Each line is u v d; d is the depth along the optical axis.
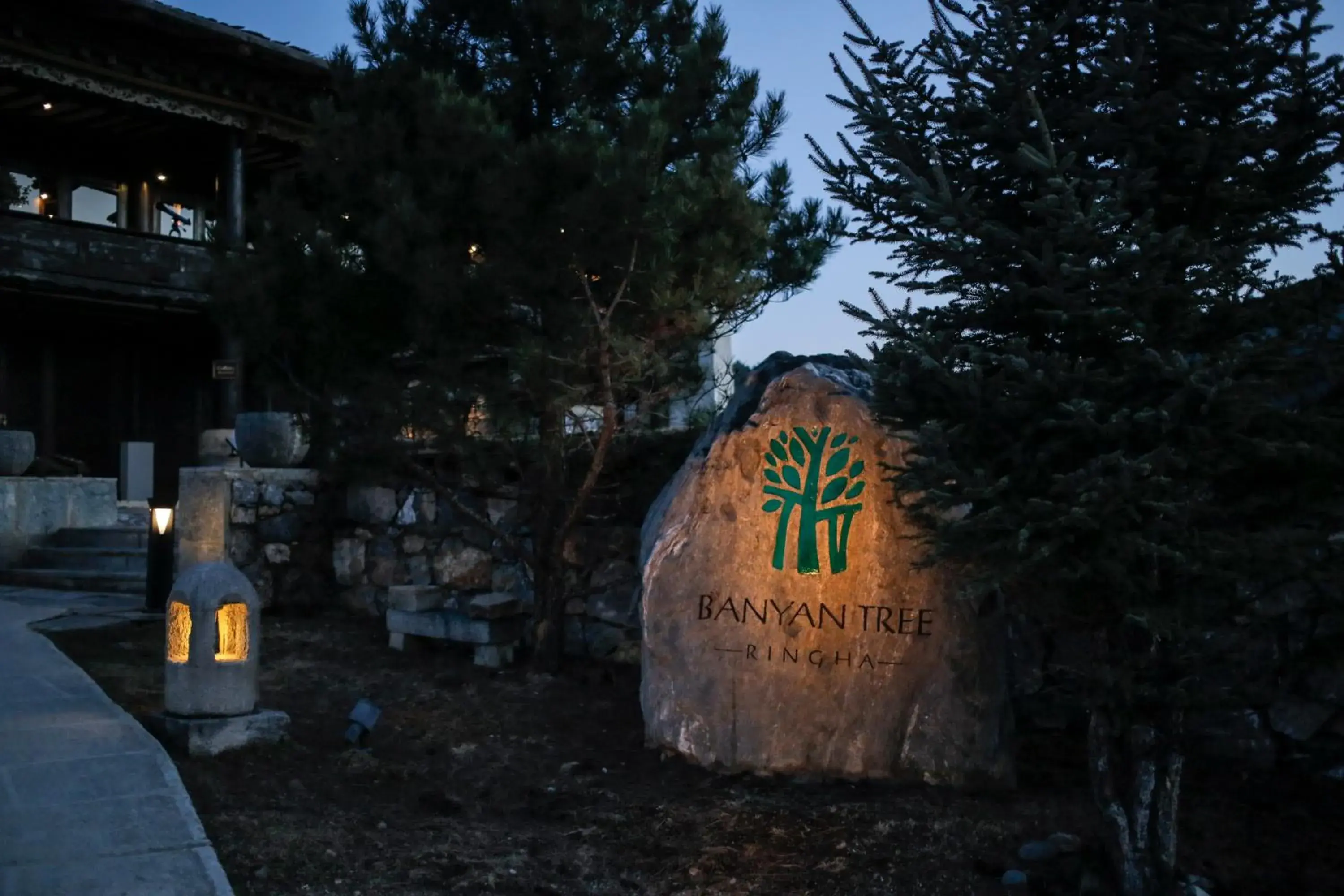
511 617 8.05
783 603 5.62
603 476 8.31
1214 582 3.78
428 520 9.25
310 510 9.89
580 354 6.90
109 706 5.99
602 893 4.10
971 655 5.38
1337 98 3.74
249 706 5.70
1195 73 3.94
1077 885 4.11
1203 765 5.43
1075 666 5.96
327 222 7.61
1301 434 3.70
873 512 5.58
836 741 5.44
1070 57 4.37
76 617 8.90
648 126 6.49
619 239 6.47
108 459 17.17
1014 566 3.73
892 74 4.38
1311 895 4.04
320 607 9.83
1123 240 3.64
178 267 16.11
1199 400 3.57
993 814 4.93
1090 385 3.82
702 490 5.84
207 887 3.88
